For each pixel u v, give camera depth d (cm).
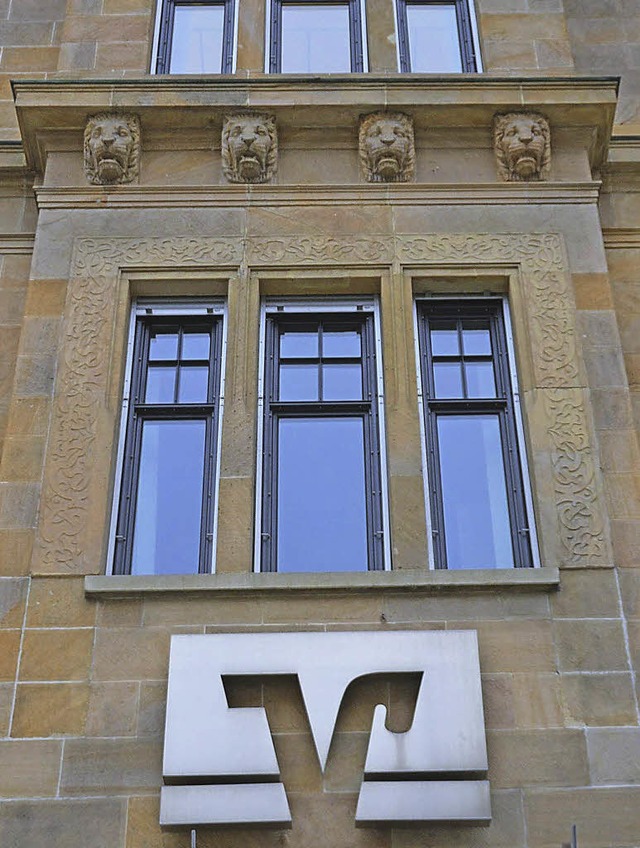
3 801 769
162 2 1222
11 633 833
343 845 755
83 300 991
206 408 969
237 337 974
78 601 844
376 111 1074
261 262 1012
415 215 1038
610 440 923
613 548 870
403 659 800
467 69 1181
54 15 1298
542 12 1192
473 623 834
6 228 1106
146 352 1000
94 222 1034
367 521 922
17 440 923
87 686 811
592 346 970
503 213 1040
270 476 938
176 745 770
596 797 769
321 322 1019
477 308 1023
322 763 770
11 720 798
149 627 834
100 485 900
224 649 805
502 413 971
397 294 998
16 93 1068
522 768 778
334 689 791
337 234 1027
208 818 750
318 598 845
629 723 796
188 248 1019
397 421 938
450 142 1084
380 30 1194
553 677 812
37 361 963
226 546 880
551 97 1074
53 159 1074
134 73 1140
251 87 1077
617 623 834
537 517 897
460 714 781
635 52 1287
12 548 873
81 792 773
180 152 1079
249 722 780
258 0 1208
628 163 1124
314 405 973
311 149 1084
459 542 913
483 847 754
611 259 1085
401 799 755
